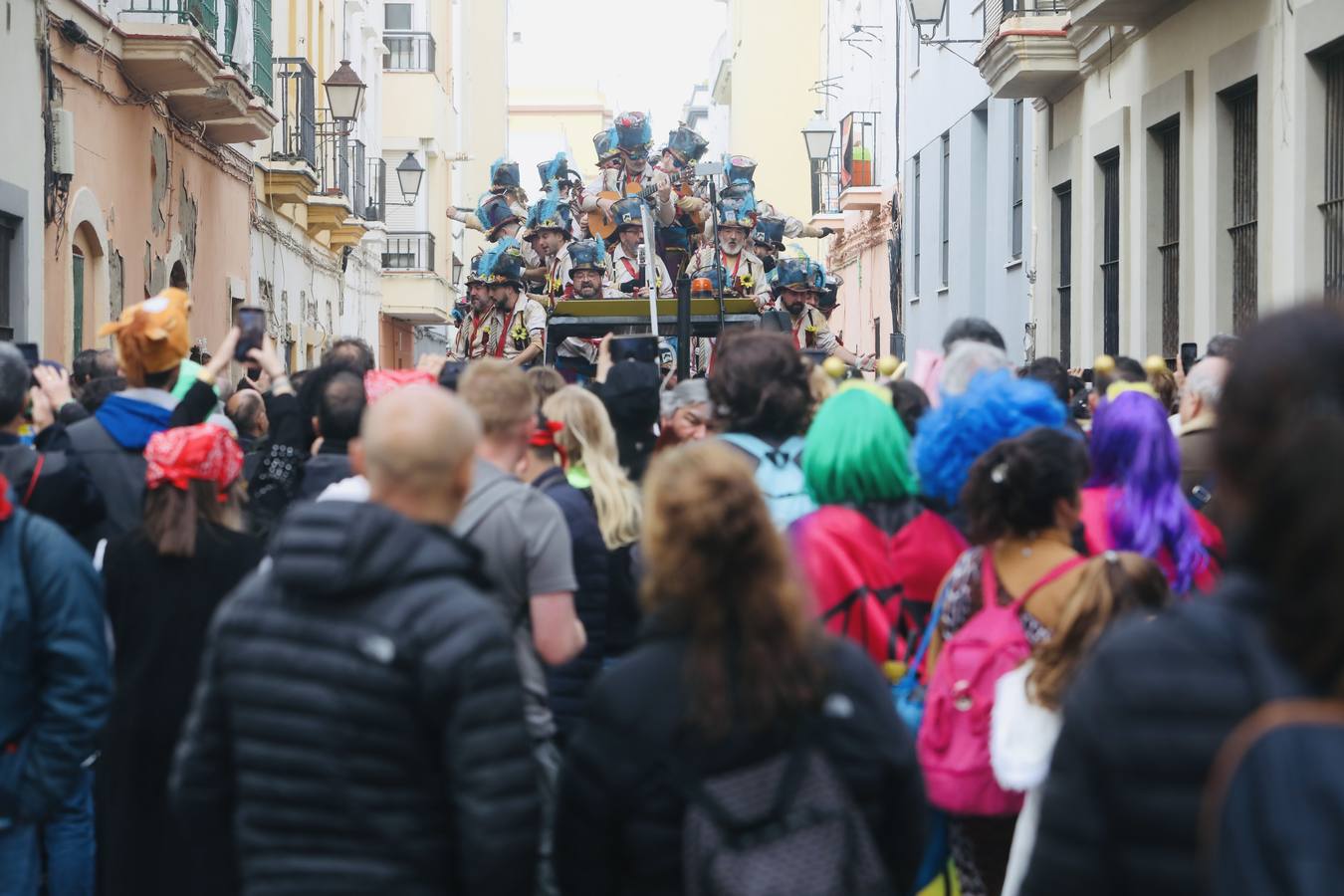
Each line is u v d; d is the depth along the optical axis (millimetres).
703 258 16688
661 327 13875
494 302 17391
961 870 4477
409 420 3596
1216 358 6262
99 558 5918
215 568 4988
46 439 6520
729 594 3139
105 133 16594
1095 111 17344
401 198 42562
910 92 28391
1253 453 2225
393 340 44188
